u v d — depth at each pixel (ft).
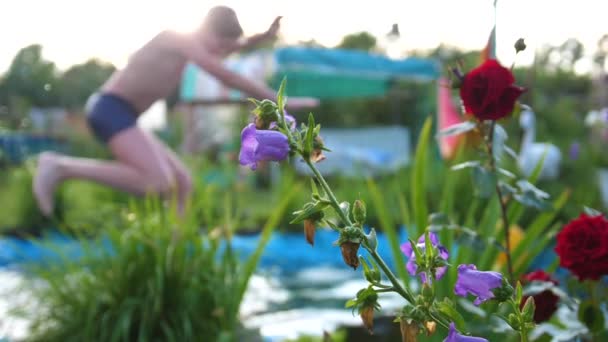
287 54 30.22
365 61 32.99
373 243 3.18
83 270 10.27
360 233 3.14
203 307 9.87
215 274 10.04
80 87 83.97
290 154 3.23
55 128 48.34
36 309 10.18
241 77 13.74
